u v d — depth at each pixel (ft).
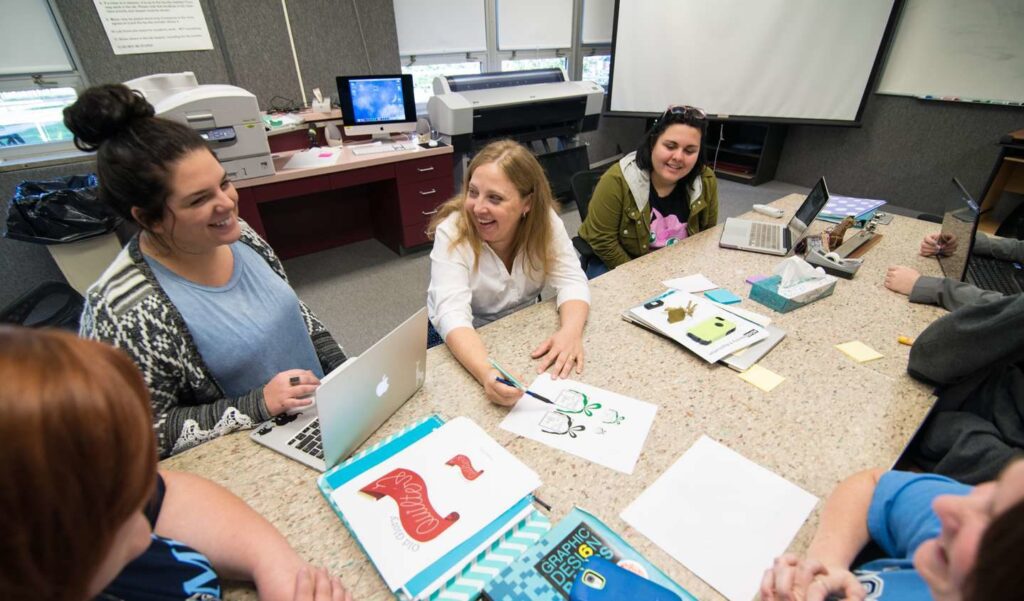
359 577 1.90
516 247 4.25
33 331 0.91
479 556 1.94
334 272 9.80
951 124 10.71
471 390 3.02
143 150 2.46
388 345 2.48
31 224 6.66
